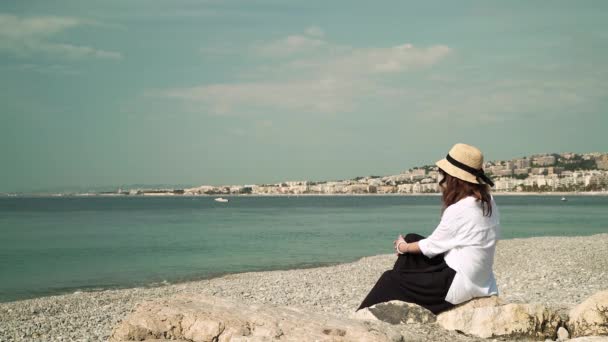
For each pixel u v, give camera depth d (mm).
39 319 15156
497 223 6445
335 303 16328
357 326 5211
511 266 24062
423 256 6562
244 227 59469
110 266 28766
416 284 6492
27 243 41594
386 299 6637
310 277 22438
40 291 21797
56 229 57875
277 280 21750
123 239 44750
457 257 6359
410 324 6281
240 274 24938
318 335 4957
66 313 16328
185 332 5410
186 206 154500
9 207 150375
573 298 13289
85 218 83500
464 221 6258
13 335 13281
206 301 5957
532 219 73312
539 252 27859
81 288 22344
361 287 19656
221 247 37969
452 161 6410
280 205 159375
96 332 13305
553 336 6207
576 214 88875
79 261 30891
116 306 17109
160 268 27906
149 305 5801
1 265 29344
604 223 63719
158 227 60500
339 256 32531
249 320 5398
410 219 75250
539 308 6293
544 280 18625
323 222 68812
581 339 5672
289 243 40625
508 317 6188
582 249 28578
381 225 61906
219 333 5266
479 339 6008
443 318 6355
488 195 6402
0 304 17859
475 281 6391
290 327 5223
